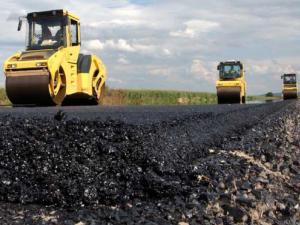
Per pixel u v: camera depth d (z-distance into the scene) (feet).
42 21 44.32
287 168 18.86
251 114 42.06
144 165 13.32
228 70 95.91
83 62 47.03
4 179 12.55
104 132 14.55
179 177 13.34
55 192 11.88
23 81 39.86
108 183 12.32
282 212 12.60
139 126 15.92
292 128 36.70
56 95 42.19
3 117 17.39
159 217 10.68
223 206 11.80
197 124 23.47
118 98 94.48
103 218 10.59
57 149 13.62
